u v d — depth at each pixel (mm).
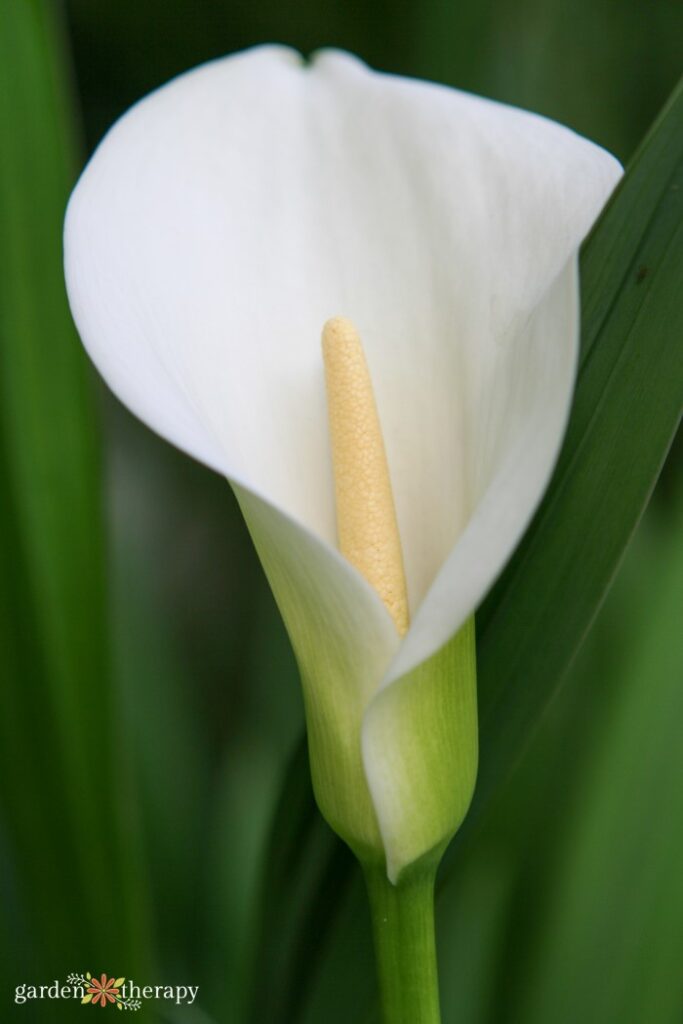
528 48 835
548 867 682
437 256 549
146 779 758
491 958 667
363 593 491
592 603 547
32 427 587
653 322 543
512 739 556
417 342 553
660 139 548
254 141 562
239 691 988
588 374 548
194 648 1007
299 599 504
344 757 511
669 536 699
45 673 584
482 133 550
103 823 591
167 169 550
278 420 554
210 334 544
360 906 566
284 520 484
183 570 1013
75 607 588
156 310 531
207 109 561
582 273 552
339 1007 574
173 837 751
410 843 509
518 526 466
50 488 587
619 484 544
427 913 525
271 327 557
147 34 1001
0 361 586
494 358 533
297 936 574
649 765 645
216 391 541
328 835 566
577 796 677
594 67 860
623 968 638
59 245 591
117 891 594
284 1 966
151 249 539
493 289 537
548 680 552
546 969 644
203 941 730
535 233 534
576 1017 637
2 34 584
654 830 643
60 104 590
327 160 562
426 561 557
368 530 541
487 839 689
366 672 503
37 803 588
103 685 589
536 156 542
